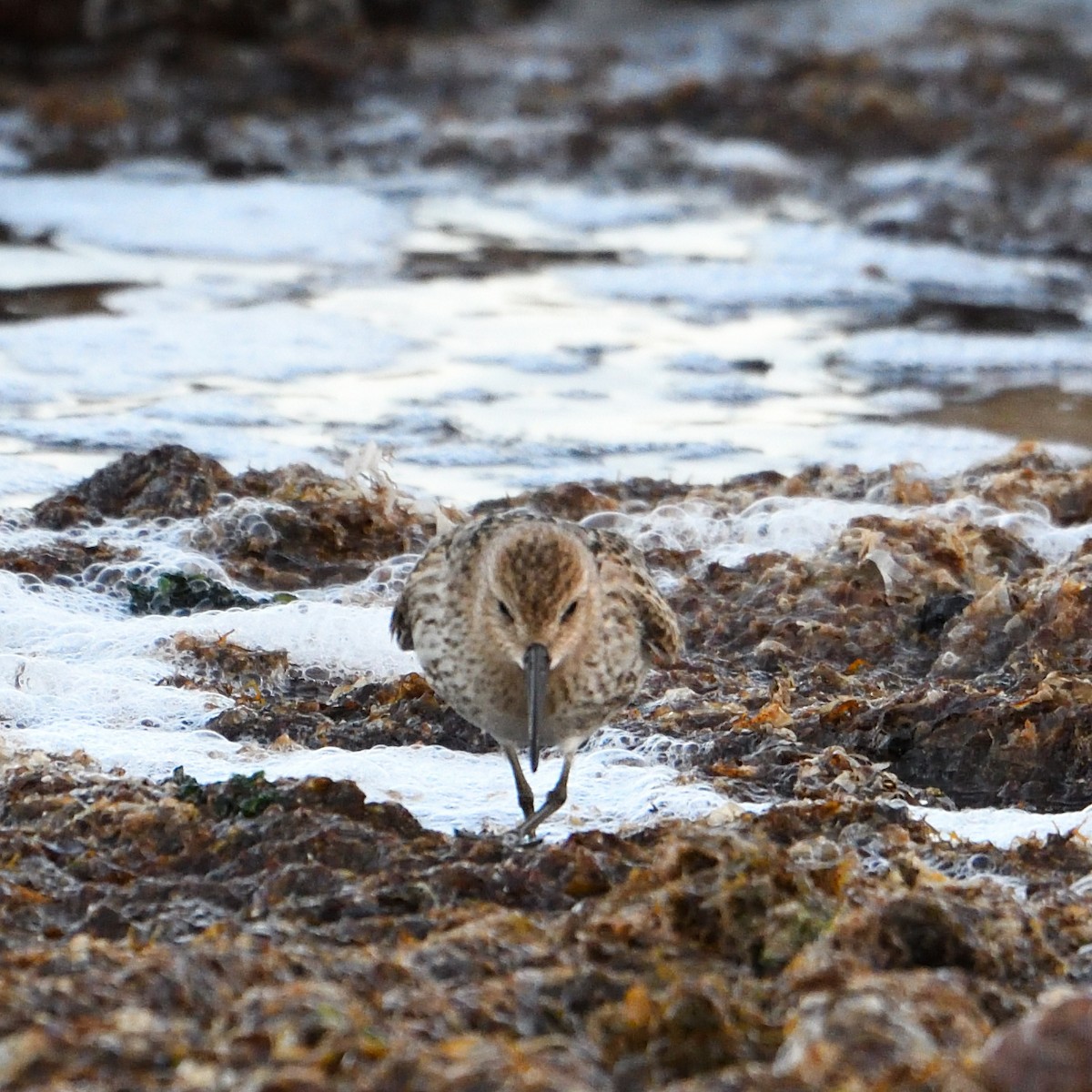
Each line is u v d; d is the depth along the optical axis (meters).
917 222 40.97
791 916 10.88
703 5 68.38
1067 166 45.81
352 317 32.16
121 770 14.20
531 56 58.25
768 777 15.28
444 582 13.97
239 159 45.88
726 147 48.25
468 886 11.80
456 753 15.82
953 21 63.03
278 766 14.92
